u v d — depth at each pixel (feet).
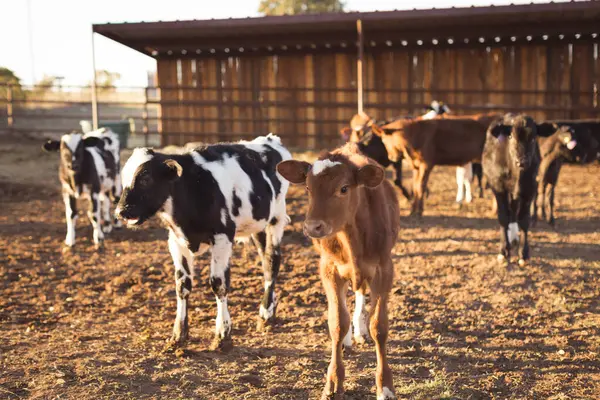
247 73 76.23
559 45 68.39
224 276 20.39
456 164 41.60
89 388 17.26
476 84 71.26
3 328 22.29
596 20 59.98
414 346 20.71
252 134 76.48
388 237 16.44
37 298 25.86
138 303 25.35
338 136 75.10
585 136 40.70
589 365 19.33
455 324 22.79
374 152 42.83
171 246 20.74
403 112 73.15
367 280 16.56
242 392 17.25
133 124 90.99
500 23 61.26
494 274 28.58
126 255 32.91
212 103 73.82
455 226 38.40
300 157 64.75
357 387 17.53
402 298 25.52
